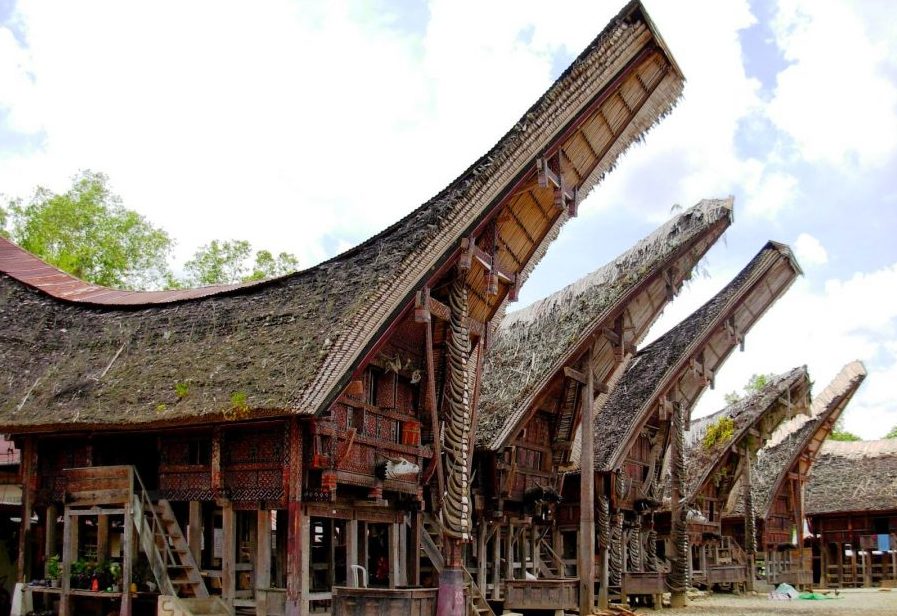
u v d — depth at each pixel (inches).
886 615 845.2
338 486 519.2
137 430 533.6
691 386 1049.5
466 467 547.5
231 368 519.5
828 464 1695.4
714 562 1347.2
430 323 561.9
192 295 647.1
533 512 820.0
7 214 1098.1
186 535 575.2
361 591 494.0
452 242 539.5
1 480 651.5
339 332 495.5
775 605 1000.9
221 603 502.6
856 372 1443.2
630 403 938.7
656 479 1047.6
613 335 816.9
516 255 636.1
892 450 1663.4
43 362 611.5
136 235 1160.2
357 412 537.0
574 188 632.4
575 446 885.2
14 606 547.5
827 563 1619.1
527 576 832.9
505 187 556.1
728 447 1196.5
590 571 734.5
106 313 645.9
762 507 1352.1
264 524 503.2
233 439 518.3
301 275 581.9
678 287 850.1
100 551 535.5
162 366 553.0
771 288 997.8
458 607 518.9
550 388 794.8
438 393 610.9
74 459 569.0
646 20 559.5
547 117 552.1
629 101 618.5
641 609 904.9
